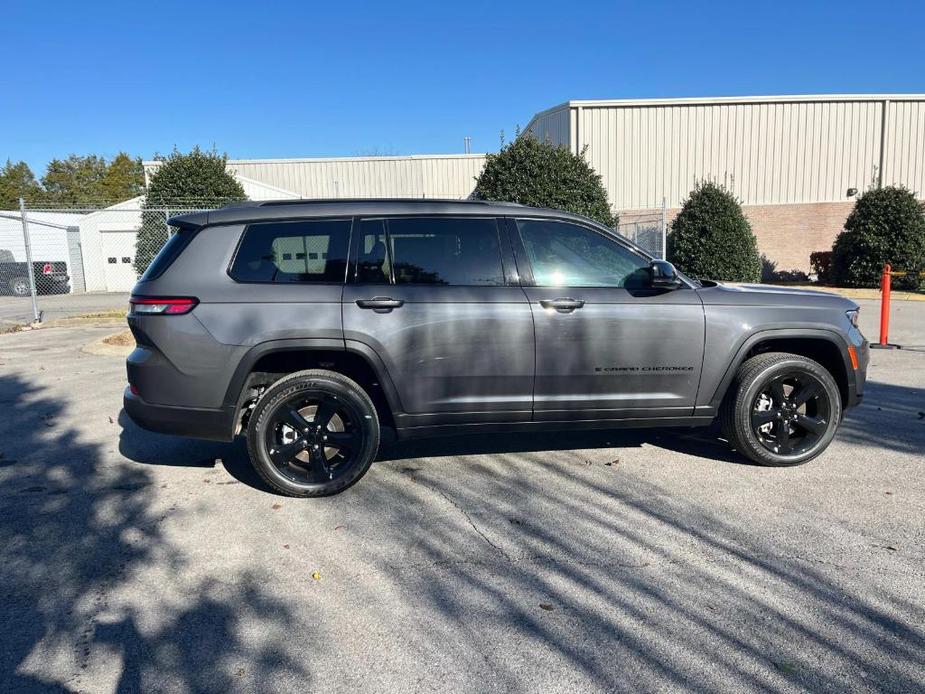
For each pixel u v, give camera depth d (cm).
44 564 363
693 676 264
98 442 581
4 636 297
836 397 501
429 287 449
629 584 335
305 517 421
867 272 2073
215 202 1819
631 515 418
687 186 2558
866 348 514
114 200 6397
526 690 257
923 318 1384
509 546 378
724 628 296
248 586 338
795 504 431
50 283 2481
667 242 1977
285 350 435
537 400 462
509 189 1337
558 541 383
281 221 448
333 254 448
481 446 561
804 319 490
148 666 275
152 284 436
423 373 446
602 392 470
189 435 442
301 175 3141
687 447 553
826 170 2561
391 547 379
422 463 521
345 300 438
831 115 2536
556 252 472
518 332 451
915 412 651
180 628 302
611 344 463
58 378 844
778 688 257
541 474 493
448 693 256
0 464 526
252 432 442
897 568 347
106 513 430
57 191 7100
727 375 484
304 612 313
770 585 332
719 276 1825
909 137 2552
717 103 2520
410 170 3127
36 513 431
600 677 265
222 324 429
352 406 446
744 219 1881
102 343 1059
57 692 259
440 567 355
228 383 432
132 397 447
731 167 2555
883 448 543
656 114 2527
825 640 287
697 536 387
